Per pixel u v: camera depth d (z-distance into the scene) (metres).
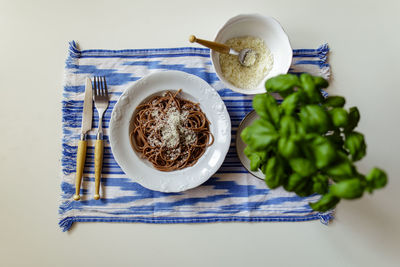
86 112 0.59
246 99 0.60
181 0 0.61
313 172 0.37
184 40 0.61
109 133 0.55
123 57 0.60
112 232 0.60
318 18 0.61
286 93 0.43
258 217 0.59
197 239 0.59
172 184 0.55
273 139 0.38
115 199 0.59
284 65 0.55
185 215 0.59
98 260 0.59
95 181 0.58
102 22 0.61
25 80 0.61
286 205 0.59
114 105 0.60
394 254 0.59
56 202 0.60
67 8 0.61
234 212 0.59
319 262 0.59
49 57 0.61
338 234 0.59
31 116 0.61
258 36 0.57
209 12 0.61
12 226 0.60
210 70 0.60
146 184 0.55
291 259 0.59
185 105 0.58
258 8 0.61
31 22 0.61
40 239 0.60
